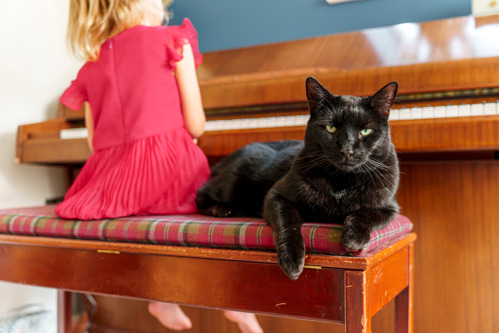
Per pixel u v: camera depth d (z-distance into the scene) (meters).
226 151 1.49
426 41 1.75
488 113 1.19
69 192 1.30
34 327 1.82
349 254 0.80
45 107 2.18
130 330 1.97
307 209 0.93
